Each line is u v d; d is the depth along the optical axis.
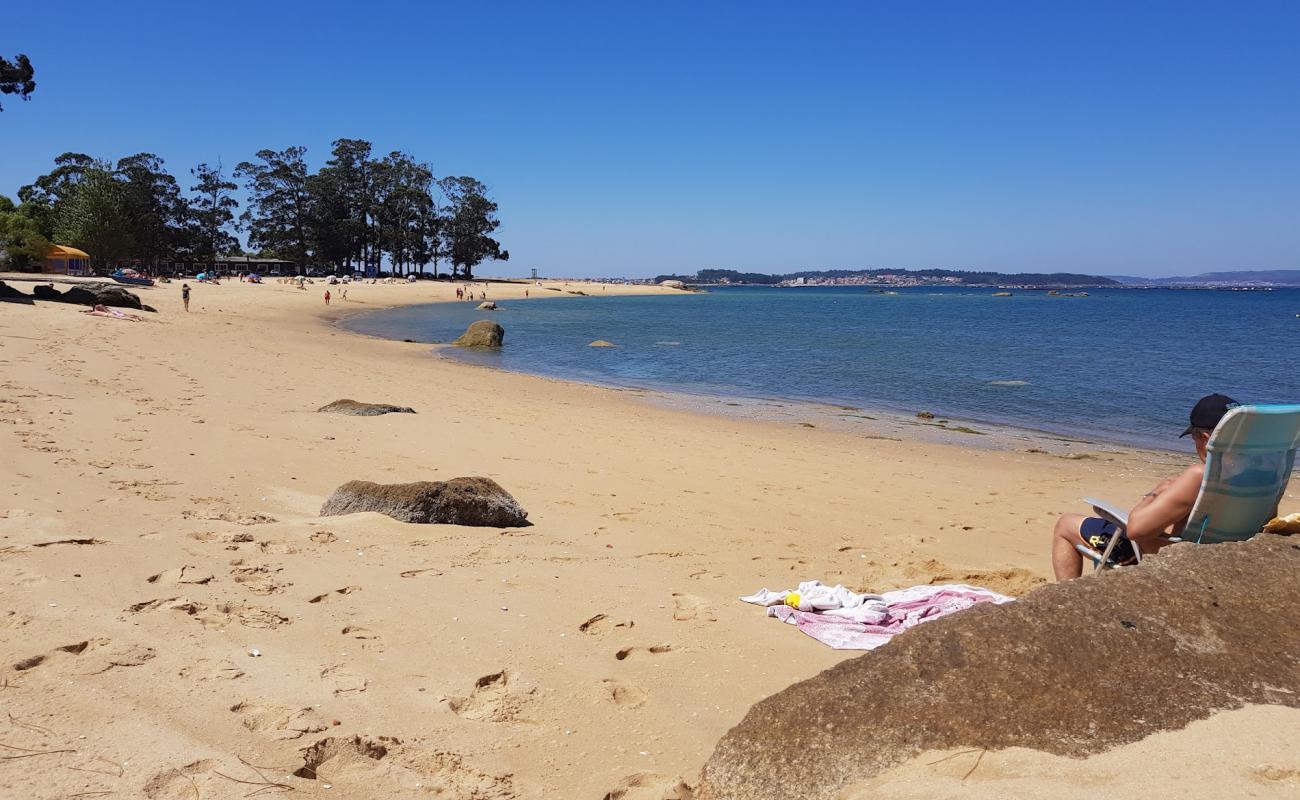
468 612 4.44
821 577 5.78
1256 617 2.71
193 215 98.19
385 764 2.94
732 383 22.97
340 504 6.39
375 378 18.42
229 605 4.20
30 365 13.86
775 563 6.08
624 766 3.05
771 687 3.77
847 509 8.30
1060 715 2.42
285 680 3.45
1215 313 78.50
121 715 3.00
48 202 88.75
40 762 2.63
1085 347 35.88
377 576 4.91
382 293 81.19
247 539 5.38
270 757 2.86
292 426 10.38
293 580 4.70
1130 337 42.78
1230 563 2.92
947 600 4.83
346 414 12.03
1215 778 2.12
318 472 8.05
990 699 2.50
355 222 103.12
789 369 26.75
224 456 8.24
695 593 5.14
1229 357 30.80
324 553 5.26
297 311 48.69
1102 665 2.55
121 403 10.90
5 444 7.58
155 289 53.34
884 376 24.80
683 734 3.31
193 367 16.73
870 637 4.37
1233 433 3.55
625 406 17.16
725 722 3.43
